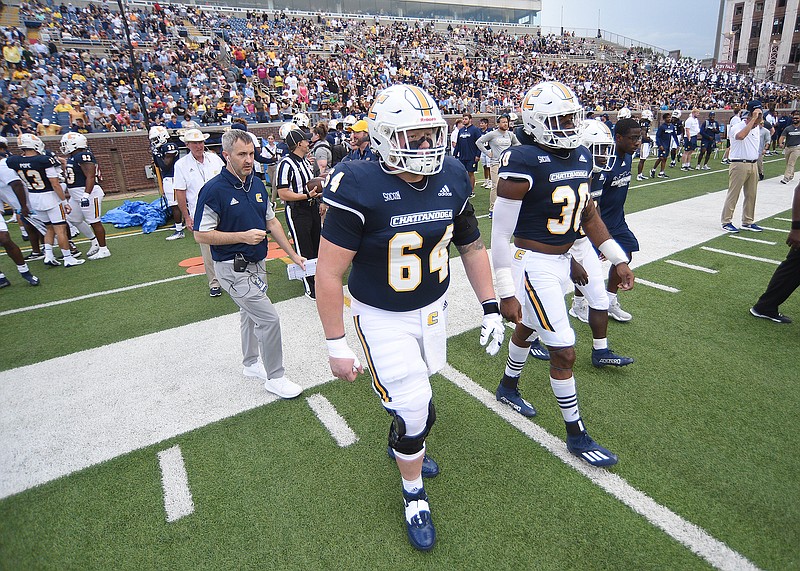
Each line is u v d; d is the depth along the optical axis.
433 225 2.00
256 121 17.81
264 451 2.99
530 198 2.62
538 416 3.23
